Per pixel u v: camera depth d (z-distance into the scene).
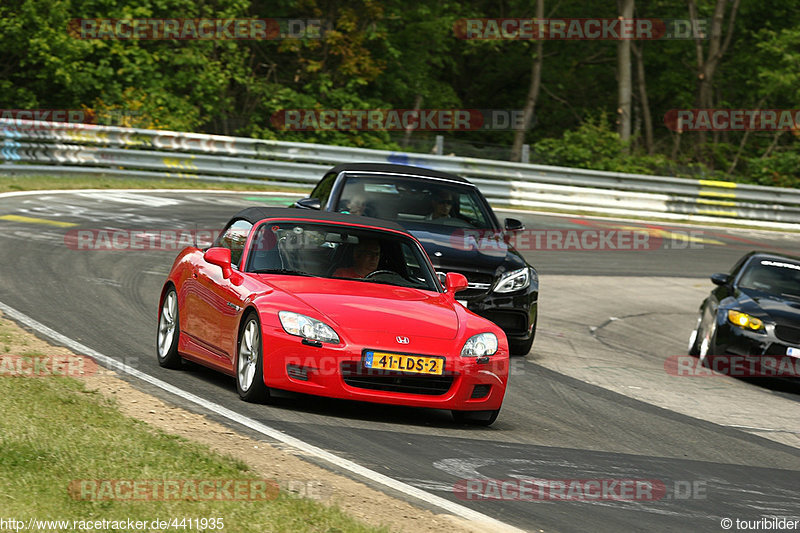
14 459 11.77
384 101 89.38
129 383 17.70
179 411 15.98
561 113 106.88
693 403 23.36
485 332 17.75
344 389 16.59
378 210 26.64
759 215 68.50
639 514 13.26
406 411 18.39
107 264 31.92
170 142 57.19
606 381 24.66
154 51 73.56
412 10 89.38
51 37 65.50
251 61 80.50
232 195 54.03
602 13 102.19
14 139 51.44
